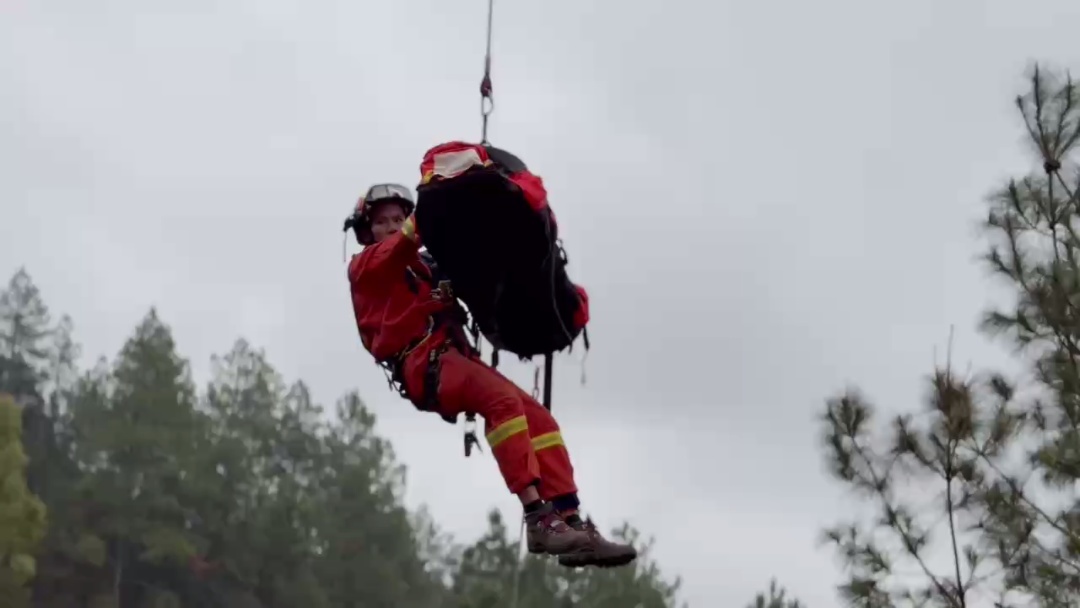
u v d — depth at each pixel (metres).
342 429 56.84
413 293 5.99
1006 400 11.67
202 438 52.88
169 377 51.16
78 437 52.34
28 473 55.06
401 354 6.01
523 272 5.68
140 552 50.97
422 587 52.56
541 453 5.89
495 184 5.49
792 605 27.23
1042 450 11.23
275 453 57.66
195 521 51.84
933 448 11.53
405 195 6.26
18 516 39.31
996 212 11.90
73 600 49.28
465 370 5.88
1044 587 11.20
